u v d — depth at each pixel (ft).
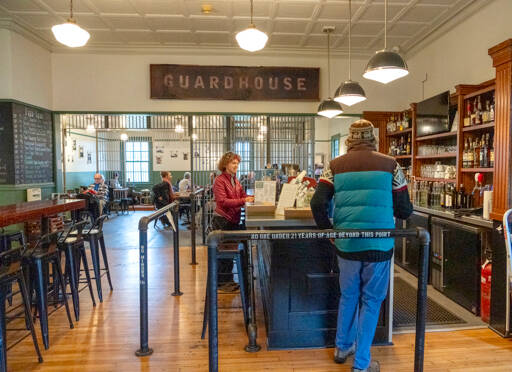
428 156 16.29
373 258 6.89
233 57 21.24
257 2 15.16
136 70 20.93
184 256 17.62
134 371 7.68
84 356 8.29
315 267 8.55
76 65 20.66
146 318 8.36
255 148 23.08
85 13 16.19
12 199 17.30
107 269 12.71
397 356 8.25
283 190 9.84
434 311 10.76
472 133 13.29
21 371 7.66
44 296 8.65
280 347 8.63
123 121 37.22
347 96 14.60
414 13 15.92
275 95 21.29
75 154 33.94
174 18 16.76
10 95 17.06
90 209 23.50
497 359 8.15
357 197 7.01
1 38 16.92
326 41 19.70
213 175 22.74
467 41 15.65
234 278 14.02
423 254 6.27
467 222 11.03
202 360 8.12
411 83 20.84
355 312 7.68
